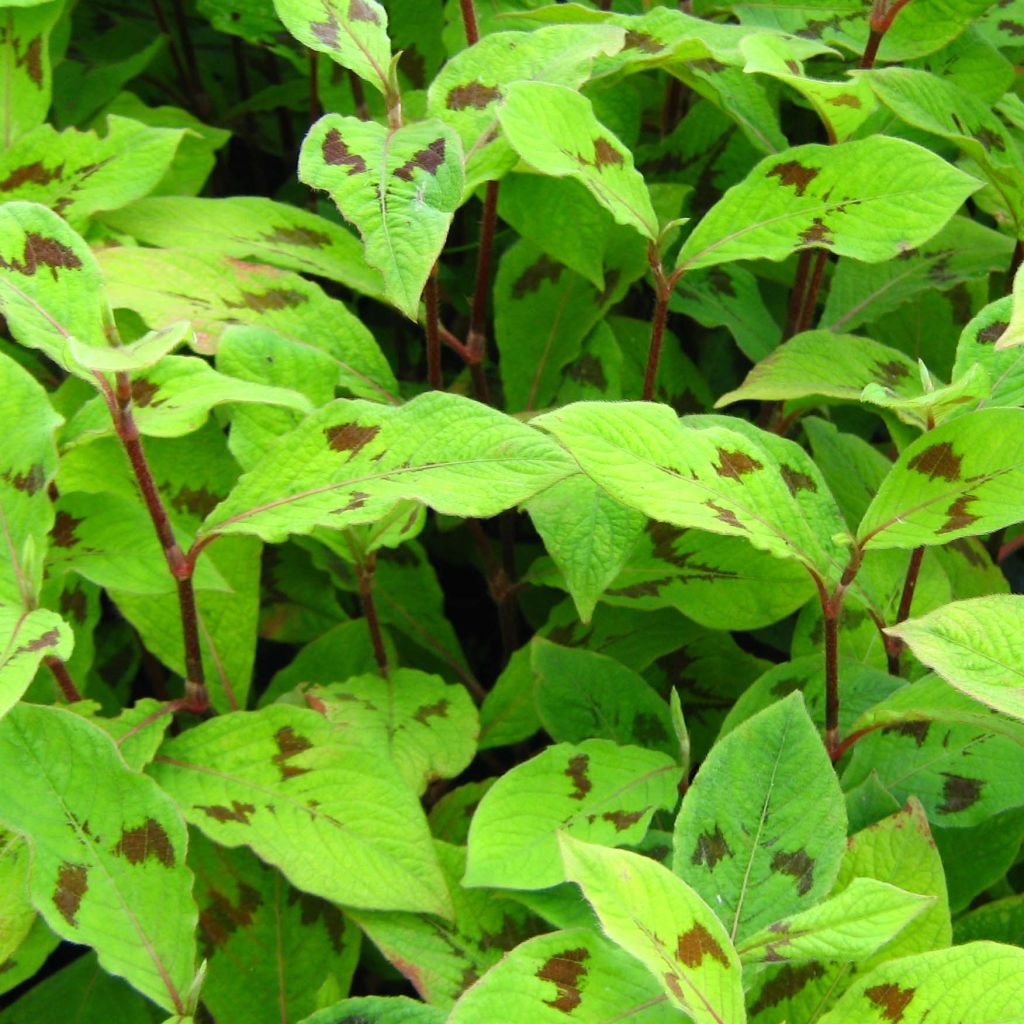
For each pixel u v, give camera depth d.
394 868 0.77
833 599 0.76
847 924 0.67
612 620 0.88
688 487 0.72
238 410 0.81
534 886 0.75
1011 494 0.74
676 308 0.95
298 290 0.87
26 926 0.76
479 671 0.99
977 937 0.79
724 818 0.73
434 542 0.99
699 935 0.67
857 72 0.87
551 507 0.79
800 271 0.93
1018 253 0.91
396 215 0.74
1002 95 0.96
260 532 0.75
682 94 1.01
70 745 0.75
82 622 0.85
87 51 1.09
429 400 0.77
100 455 0.85
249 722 0.80
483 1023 0.68
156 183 0.89
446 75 0.84
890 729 0.81
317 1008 0.78
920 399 0.72
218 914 0.81
